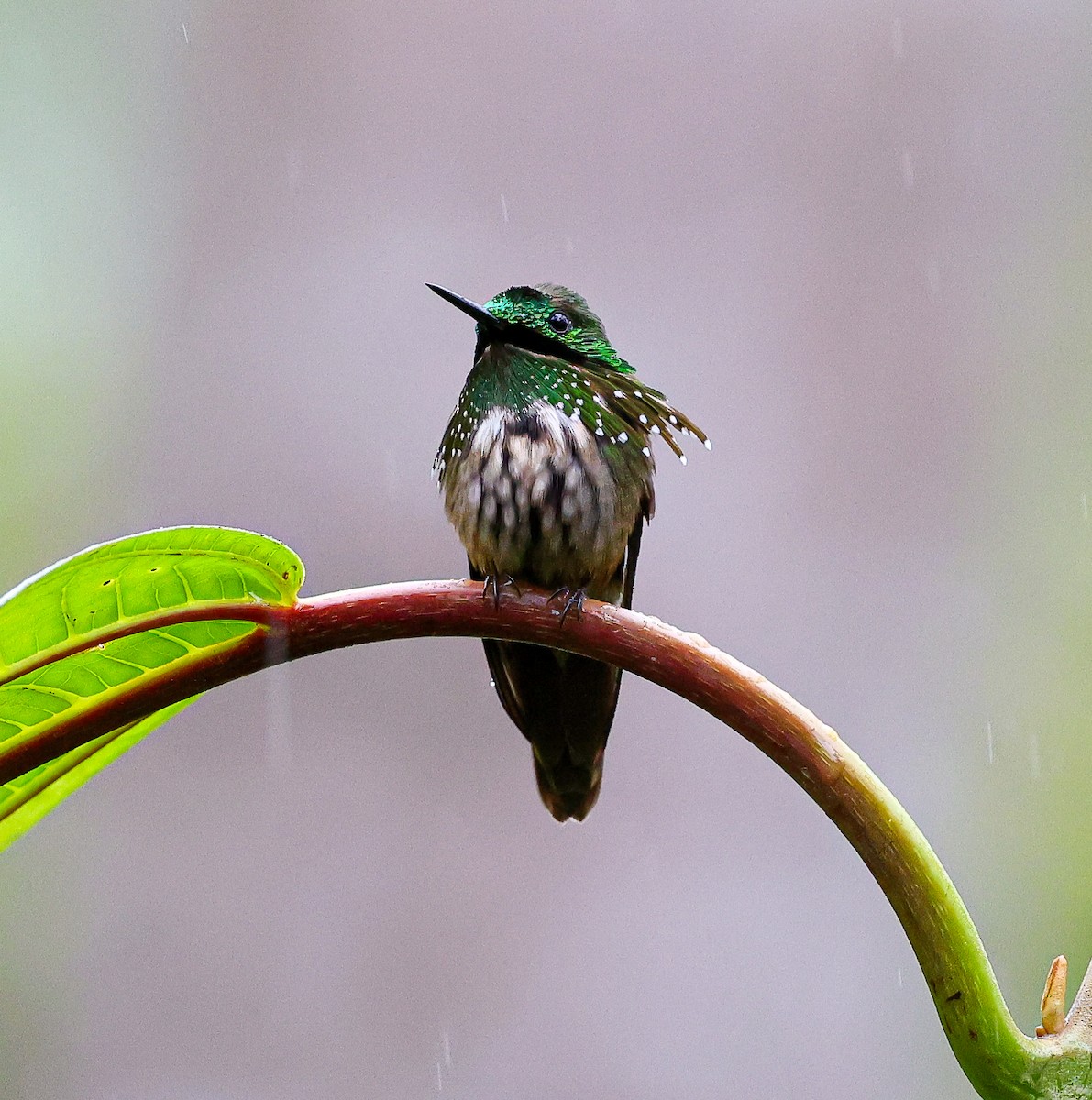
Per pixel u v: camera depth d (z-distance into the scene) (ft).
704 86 42.32
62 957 33.65
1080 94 43.32
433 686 36.27
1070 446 38.29
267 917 33.94
